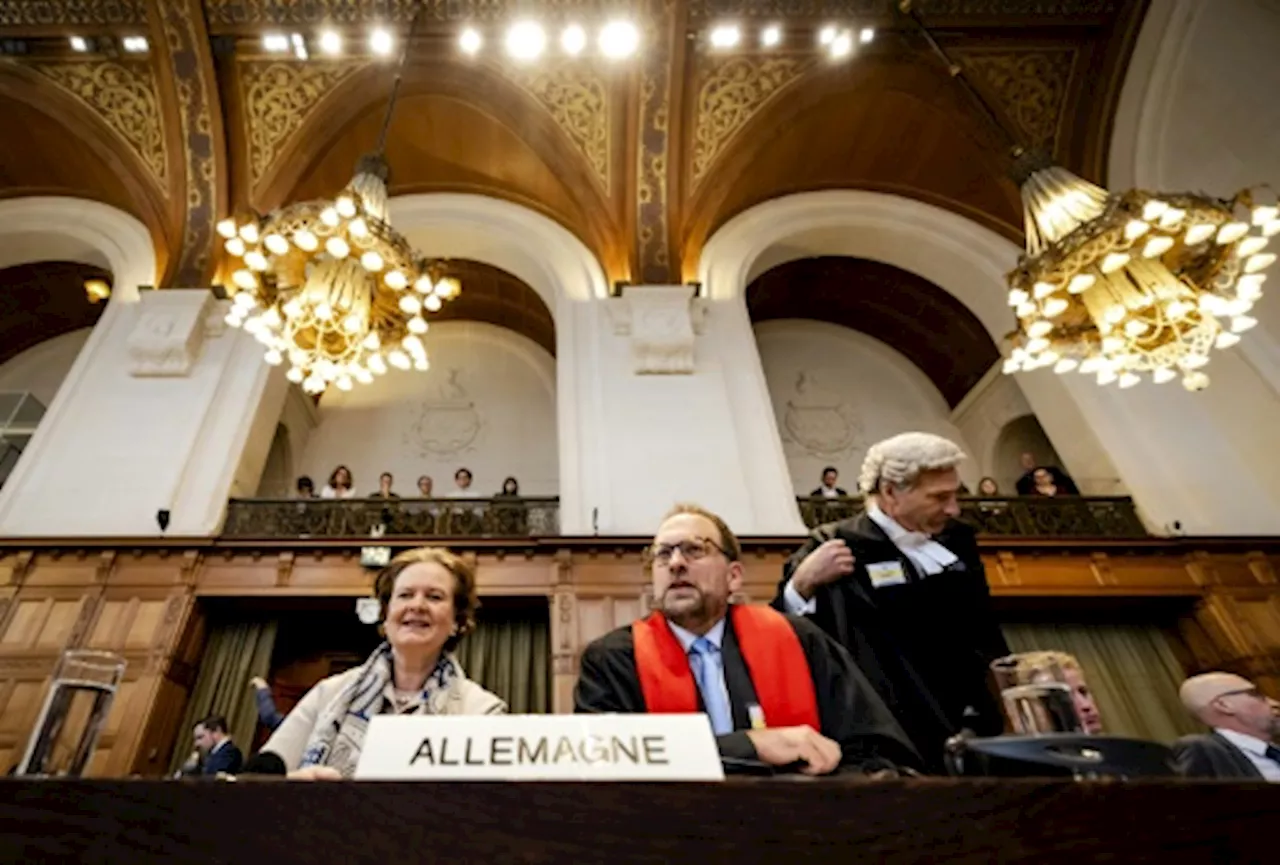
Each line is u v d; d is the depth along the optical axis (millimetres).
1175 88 8039
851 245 10094
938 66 8609
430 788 528
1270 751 2246
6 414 9266
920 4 8141
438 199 9594
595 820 517
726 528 1920
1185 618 6934
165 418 6973
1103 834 505
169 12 7648
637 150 8703
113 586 5891
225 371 7496
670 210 8914
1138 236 4695
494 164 9398
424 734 679
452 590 2000
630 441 7203
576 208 9211
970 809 520
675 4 7945
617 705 1514
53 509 6215
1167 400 7957
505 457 10031
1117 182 8625
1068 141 8875
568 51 8297
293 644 6730
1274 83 7246
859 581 2008
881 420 11117
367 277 5297
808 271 10945
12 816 481
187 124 8164
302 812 505
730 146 9000
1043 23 8305
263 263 5047
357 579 6234
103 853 469
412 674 1881
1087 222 4852
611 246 9016
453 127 8992
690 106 8711
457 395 10672
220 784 514
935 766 1710
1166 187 8195
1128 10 8125
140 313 7609
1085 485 7996
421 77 8406
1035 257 5176
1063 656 1558
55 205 8898
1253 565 6781
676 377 7785
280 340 5242
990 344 10273
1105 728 6648
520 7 8008
